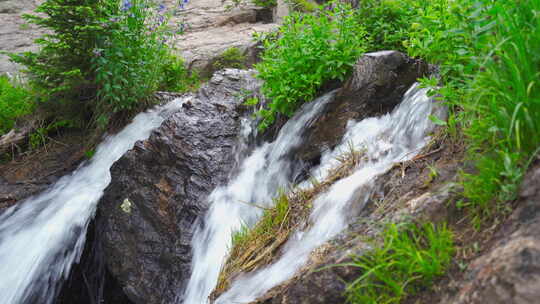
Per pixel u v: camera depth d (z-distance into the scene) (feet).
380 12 15.96
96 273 14.92
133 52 19.06
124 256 12.67
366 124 11.59
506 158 5.60
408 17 15.51
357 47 13.60
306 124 13.16
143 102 19.71
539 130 5.65
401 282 5.68
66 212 15.60
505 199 5.66
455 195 6.35
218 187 12.89
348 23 13.96
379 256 5.89
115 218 13.42
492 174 5.90
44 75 18.65
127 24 18.60
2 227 15.76
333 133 12.20
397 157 9.45
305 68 13.48
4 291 14.02
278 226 9.78
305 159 12.50
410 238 6.19
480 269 4.97
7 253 14.93
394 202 7.38
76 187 16.89
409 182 7.71
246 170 13.70
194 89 23.18
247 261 9.31
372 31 16.03
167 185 13.09
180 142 13.76
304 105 13.71
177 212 12.49
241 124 14.94
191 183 12.87
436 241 5.67
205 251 11.57
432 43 9.63
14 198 16.87
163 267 11.85
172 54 25.63
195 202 12.46
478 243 5.49
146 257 12.28
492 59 6.06
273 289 7.22
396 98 12.05
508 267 4.56
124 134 18.70
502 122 5.93
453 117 7.98
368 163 9.95
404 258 5.86
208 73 26.73
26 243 15.05
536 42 5.79
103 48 18.08
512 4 6.23
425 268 5.47
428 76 11.78
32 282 14.15
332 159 11.43
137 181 13.67
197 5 33.73
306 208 9.58
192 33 30.58
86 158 18.56
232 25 31.99
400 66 12.21
